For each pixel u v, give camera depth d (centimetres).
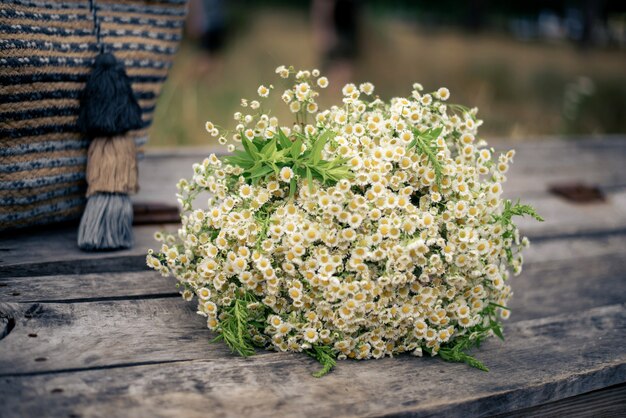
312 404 81
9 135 101
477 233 89
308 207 86
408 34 466
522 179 155
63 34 104
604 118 277
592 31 482
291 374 85
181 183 92
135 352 86
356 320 86
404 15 593
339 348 87
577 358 93
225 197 89
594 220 136
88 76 106
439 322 88
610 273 123
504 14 607
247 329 88
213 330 88
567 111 278
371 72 322
